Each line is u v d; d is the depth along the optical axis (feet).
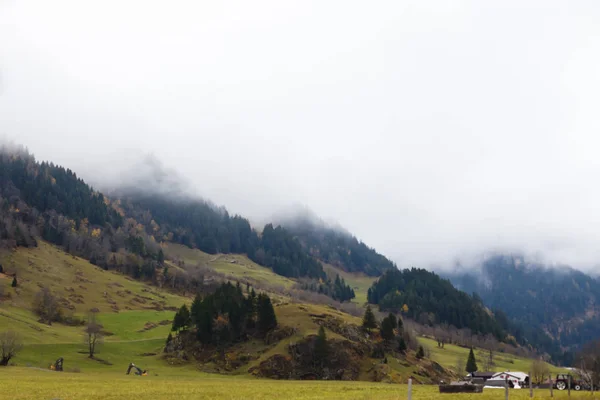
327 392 212.84
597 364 346.95
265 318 532.32
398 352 535.60
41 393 194.70
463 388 191.62
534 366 471.62
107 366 443.32
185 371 462.60
